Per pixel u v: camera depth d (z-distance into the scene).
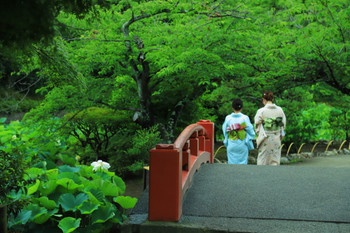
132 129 9.41
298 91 11.14
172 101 9.84
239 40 8.34
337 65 9.18
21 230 3.75
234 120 6.39
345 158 10.01
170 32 7.92
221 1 7.77
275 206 3.71
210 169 5.23
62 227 3.53
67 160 7.27
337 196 3.95
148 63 8.45
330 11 8.75
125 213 4.48
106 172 5.02
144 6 7.11
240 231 3.15
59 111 8.84
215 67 7.94
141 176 8.67
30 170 4.51
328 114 13.03
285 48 8.76
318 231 3.12
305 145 12.61
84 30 7.99
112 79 8.80
